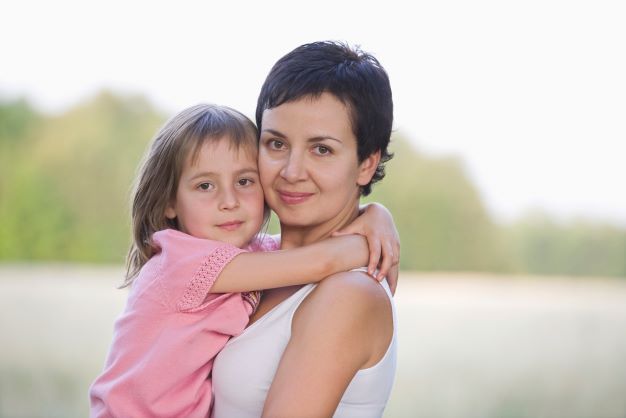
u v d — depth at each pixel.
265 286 2.23
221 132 2.50
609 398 10.05
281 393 2.03
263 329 2.23
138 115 18.70
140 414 2.27
